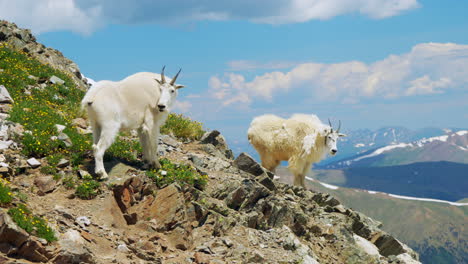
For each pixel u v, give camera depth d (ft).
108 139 33.40
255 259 31.17
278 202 40.50
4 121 37.60
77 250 23.85
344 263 39.96
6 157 32.14
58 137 37.96
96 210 29.86
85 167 34.99
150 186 34.04
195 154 46.68
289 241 35.47
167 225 31.37
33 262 22.50
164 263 27.53
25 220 23.62
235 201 38.78
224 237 32.94
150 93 36.32
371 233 48.67
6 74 52.70
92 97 33.09
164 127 55.36
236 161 46.47
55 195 30.42
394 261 43.73
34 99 49.73
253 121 57.57
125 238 28.32
